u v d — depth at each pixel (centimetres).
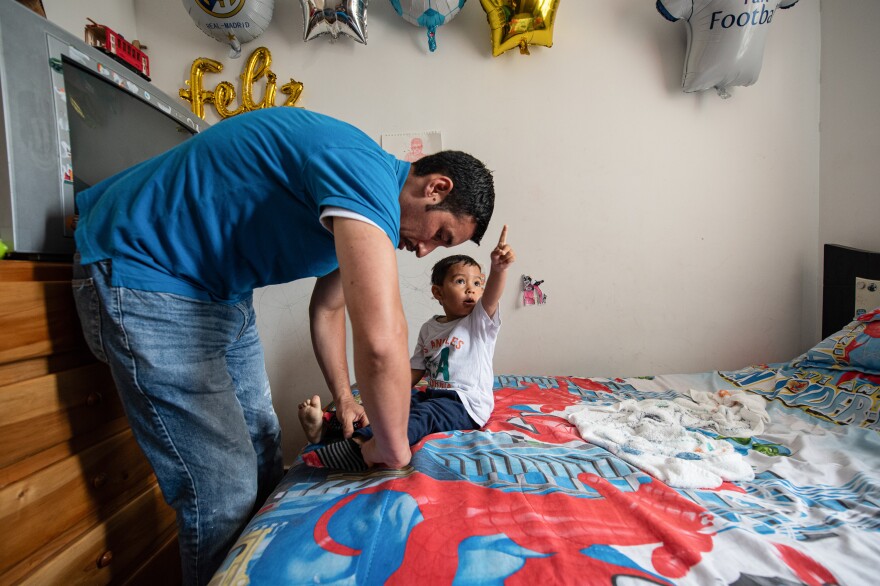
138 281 68
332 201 57
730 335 184
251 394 98
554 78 181
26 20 78
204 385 75
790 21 179
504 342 187
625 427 110
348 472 84
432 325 139
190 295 73
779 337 183
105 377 87
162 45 186
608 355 185
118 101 103
